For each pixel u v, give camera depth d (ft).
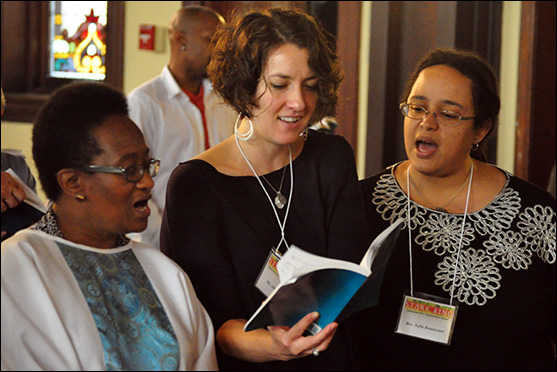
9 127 24.90
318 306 7.13
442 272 8.87
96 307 6.76
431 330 8.59
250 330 6.94
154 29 23.18
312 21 7.60
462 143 8.91
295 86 7.47
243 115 7.91
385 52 20.57
